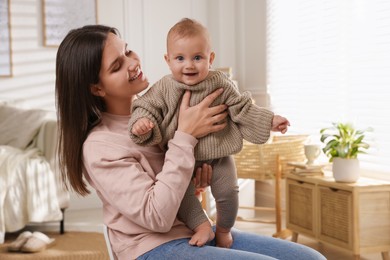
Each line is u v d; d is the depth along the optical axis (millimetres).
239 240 1588
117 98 1556
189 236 1450
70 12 5238
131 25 5465
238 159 3865
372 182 3143
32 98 5156
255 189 5242
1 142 4355
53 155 4180
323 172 3520
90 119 1530
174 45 1491
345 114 4043
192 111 1451
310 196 3465
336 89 4145
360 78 3875
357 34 3887
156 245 1378
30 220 3877
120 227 1427
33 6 5133
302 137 4188
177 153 1386
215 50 5617
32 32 5141
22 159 3926
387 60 3600
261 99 5176
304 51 4531
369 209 3059
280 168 3789
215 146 1511
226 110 1550
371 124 3768
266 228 4230
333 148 3260
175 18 5648
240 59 5469
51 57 5207
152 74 5570
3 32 5043
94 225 4430
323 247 3605
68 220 4637
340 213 3162
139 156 1455
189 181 1387
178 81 1513
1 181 3734
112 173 1391
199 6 5746
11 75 5070
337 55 4105
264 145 3777
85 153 1452
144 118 1429
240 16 5441
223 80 1526
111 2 5395
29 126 4391
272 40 4992
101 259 3508
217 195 1577
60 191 4125
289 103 4789
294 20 4641
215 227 1661
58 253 3607
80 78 1476
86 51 1470
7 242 3912
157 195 1328
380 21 3652
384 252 3115
